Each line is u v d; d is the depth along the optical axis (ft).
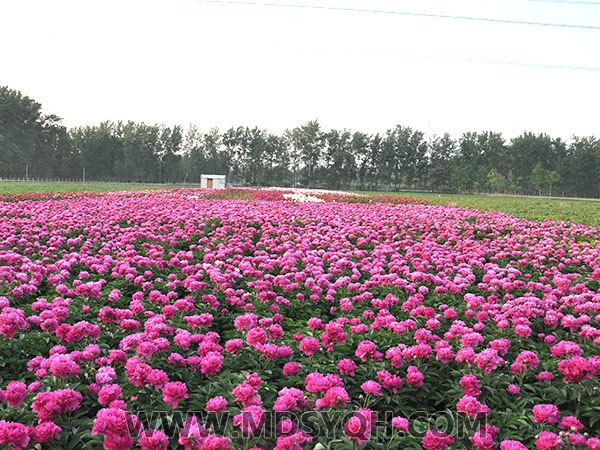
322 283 31.22
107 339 21.68
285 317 27.89
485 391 18.39
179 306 23.81
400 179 436.76
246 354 19.86
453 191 430.20
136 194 115.03
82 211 61.31
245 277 34.09
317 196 126.31
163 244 46.01
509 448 12.98
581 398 17.99
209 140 448.65
